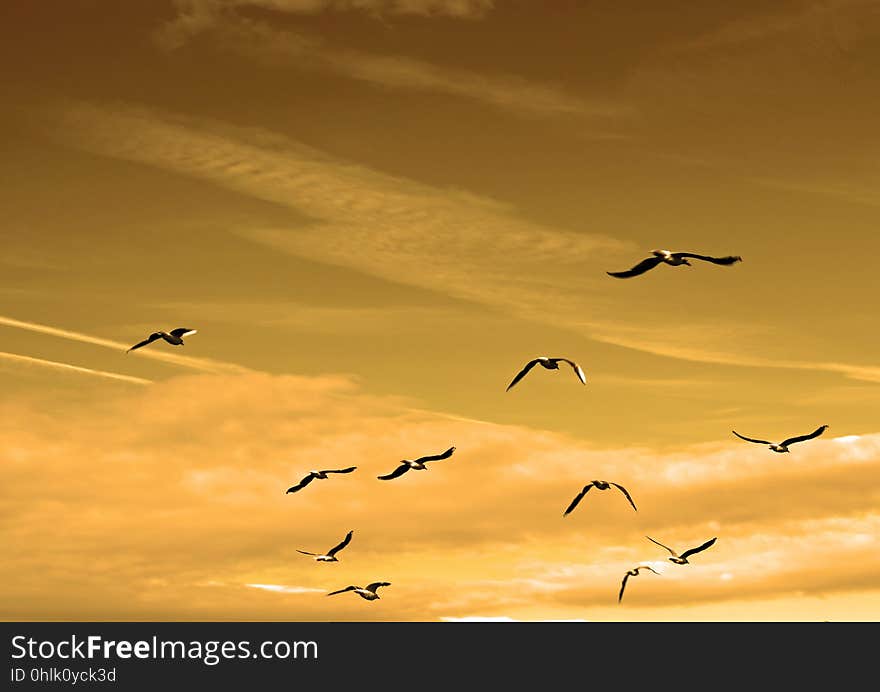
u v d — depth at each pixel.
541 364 39.91
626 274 31.25
